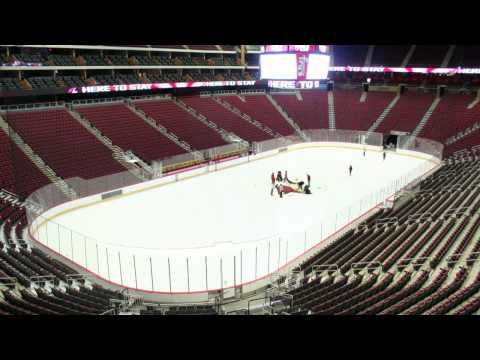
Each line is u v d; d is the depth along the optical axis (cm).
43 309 1535
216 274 2527
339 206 3856
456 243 2291
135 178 4472
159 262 2705
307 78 3969
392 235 2586
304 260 2617
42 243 3016
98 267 2502
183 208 3881
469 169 4344
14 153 4238
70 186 3981
